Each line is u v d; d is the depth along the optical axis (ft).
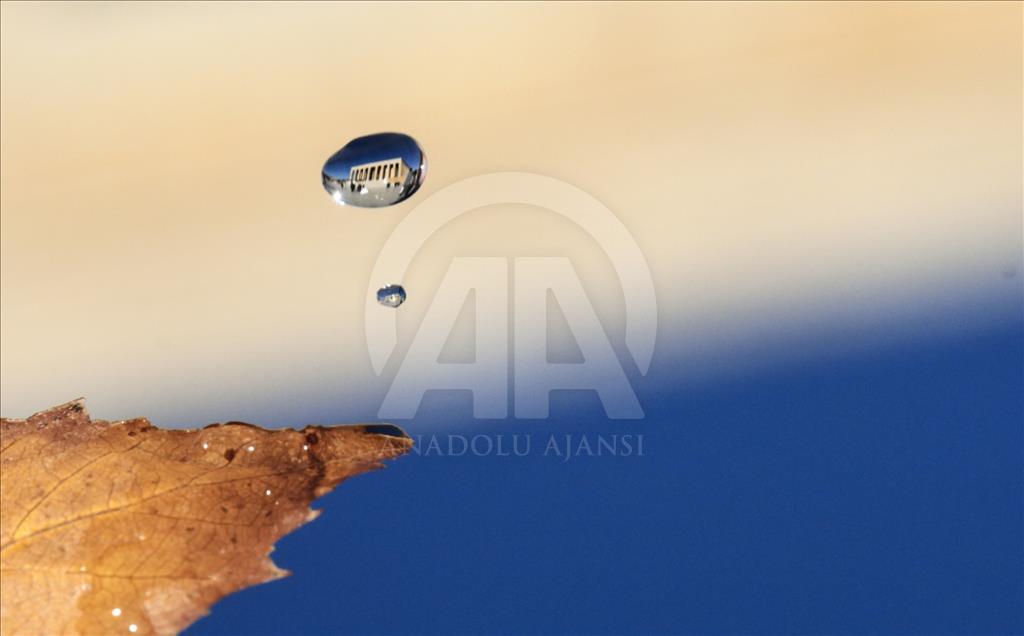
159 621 0.37
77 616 0.37
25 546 0.37
